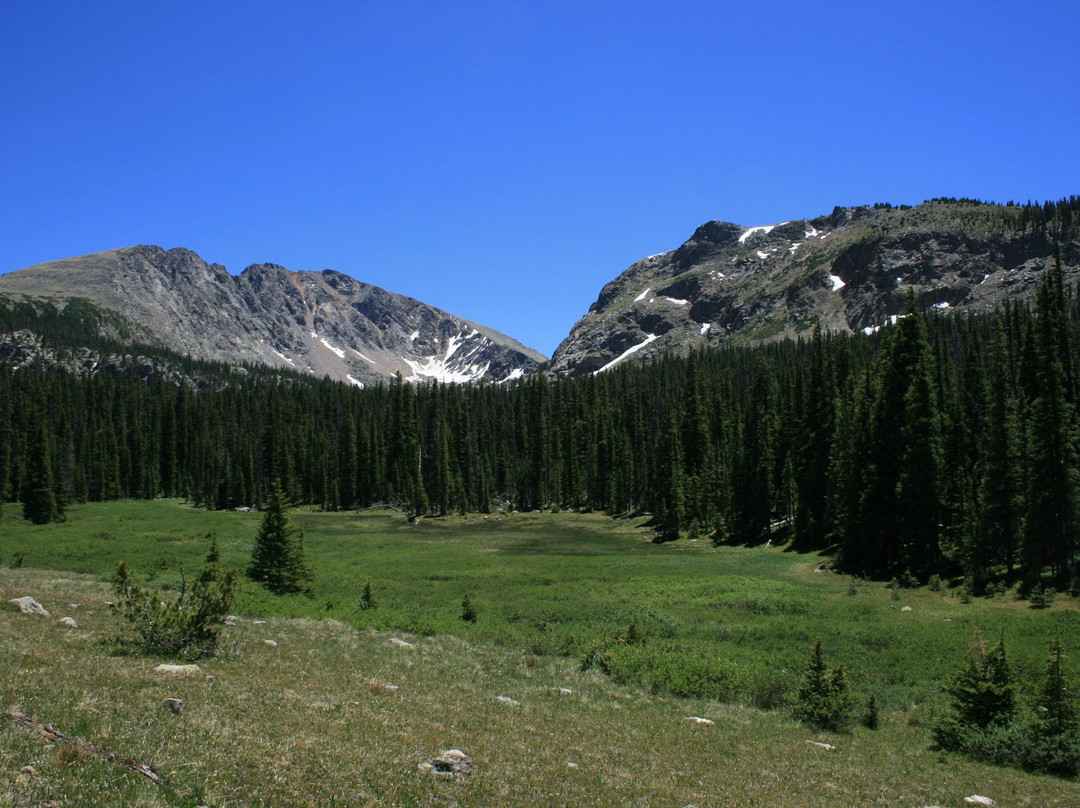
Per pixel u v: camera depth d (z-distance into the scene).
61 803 7.76
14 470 108.38
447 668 22.53
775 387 96.88
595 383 159.38
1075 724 17.89
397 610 35.12
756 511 73.25
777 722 20.44
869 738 19.56
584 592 43.59
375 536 84.12
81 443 132.25
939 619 34.66
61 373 160.88
